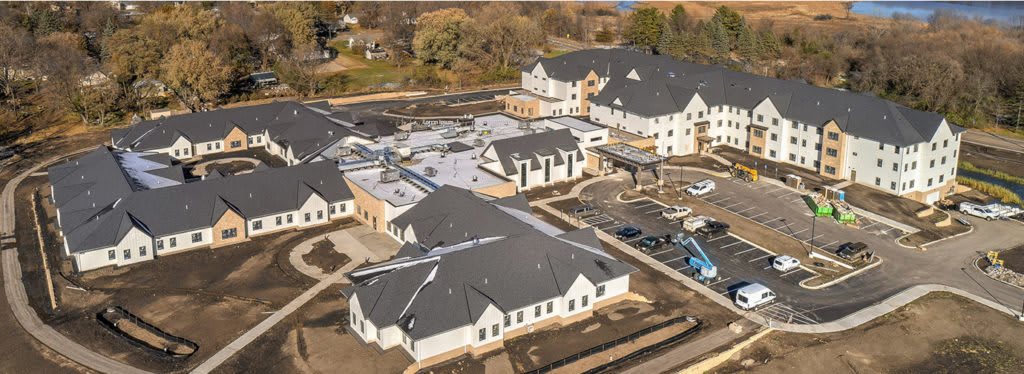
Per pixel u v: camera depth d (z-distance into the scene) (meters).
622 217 105.75
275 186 101.00
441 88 196.75
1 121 154.25
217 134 135.25
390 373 67.19
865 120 118.50
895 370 70.06
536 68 169.00
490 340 71.31
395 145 122.00
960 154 143.88
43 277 86.69
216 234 94.69
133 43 171.12
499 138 129.62
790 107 129.12
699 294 83.25
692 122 135.88
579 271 76.56
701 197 113.94
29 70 172.00
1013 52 180.00
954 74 169.50
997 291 84.31
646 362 69.38
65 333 74.19
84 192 99.69
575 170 122.12
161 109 167.38
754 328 76.12
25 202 112.00
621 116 137.12
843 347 73.12
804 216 106.44
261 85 191.50
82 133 151.00
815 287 85.06
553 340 73.44
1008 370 70.06
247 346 71.75
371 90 193.38
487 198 98.94
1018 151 145.38
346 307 79.06
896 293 83.88
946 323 77.69
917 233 100.56
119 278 86.19
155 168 113.56
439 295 70.62
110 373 67.25
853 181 120.06
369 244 95.19
